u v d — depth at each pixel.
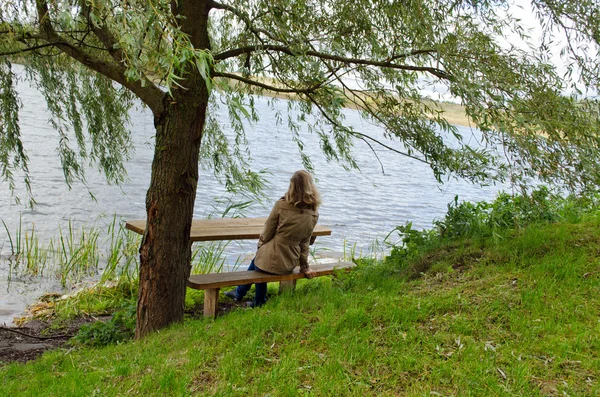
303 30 5.46
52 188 16.58
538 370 3.48
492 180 5.68
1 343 6.48
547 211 6.25
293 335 4.26
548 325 3.95
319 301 5.11
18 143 6.85
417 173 29.08
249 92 7.09
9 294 8.52
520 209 6.31
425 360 3.70
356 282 5.85
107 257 10.62
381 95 5.88
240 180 8.05
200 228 6.62
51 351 5.65
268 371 3.81
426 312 4.34
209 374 3.91
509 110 4.55
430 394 3.32
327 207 17.77
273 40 5.52
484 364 3.56
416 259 5.95
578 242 5.38
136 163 22.47
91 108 7.76
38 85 7.58
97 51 7.23
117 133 8.03
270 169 24.03
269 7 5.16
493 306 4.30
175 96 5.34
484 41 5.15
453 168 5.60
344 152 7.15
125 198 16.39
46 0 4.84
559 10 4.94
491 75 4.79
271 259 6.18
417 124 5.77
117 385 3.99
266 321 4.51
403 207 18.97
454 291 4.68
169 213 5.53
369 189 22.09
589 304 4.23
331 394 3.43
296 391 3.49
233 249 11.54
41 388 4.27
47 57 7.25
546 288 4.49
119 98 8.01
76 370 4.51
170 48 3.15
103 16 3.47
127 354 4.74
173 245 5.59
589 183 4.81
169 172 5.48
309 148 34.16
